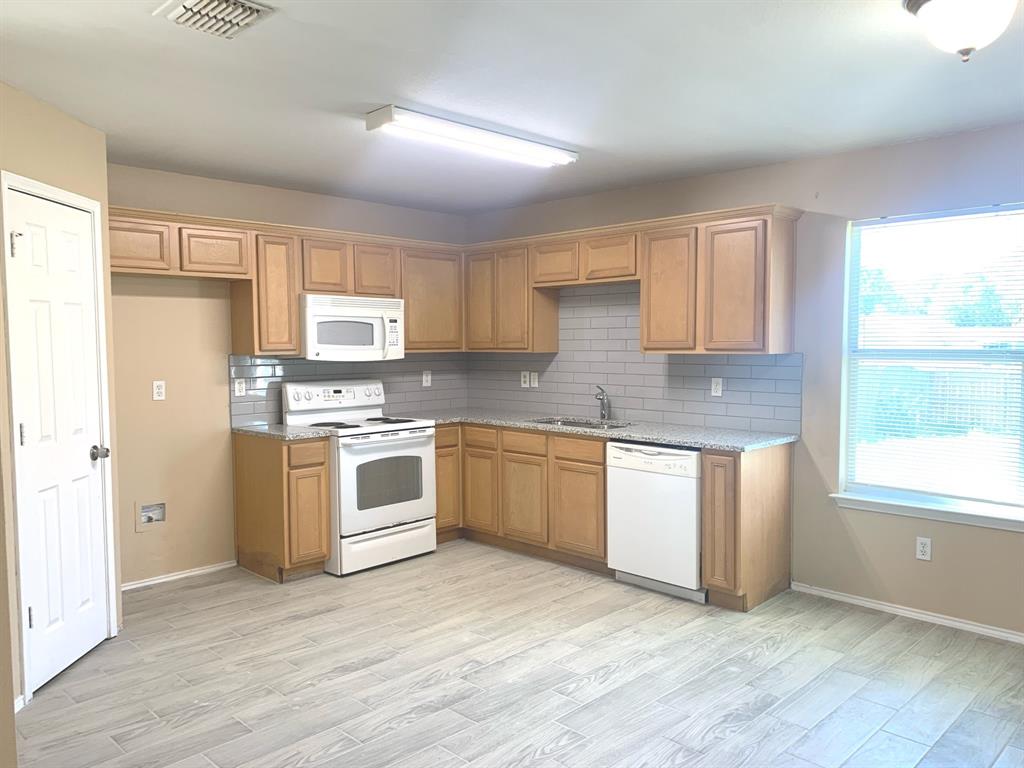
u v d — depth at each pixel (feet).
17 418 9.14
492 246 16.99
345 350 15.28
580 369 16.58
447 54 8.39
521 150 12.03
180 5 7.13
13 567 9.02
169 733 8.48
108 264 11.32
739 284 12.72
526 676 9.89
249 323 14.30
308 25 7.62
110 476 11.25
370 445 14.56
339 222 16.70
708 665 10.19
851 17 7.41
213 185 14.58
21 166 9.38
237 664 10.32
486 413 17.71
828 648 10.75
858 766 7.78
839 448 12.73
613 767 7.76
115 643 11.07
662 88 9.49
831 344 12.73
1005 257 11.15
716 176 14.17
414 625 11.73
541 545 15.21
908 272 12.12
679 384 14.85
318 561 14.39
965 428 11.60
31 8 7.17
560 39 7.99
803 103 10.06
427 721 8.72
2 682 3.27
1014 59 8.46
